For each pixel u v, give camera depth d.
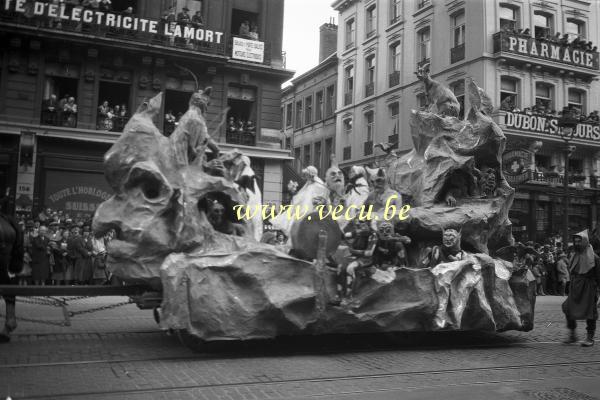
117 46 23.38
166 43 24.34
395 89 33.69
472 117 10.86
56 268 14.64
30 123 22.44
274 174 26.42
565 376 6.89
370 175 11.62
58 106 23.00
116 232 8.04
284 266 7.53
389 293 8.05
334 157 11.64
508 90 28.84
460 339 9.47
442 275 8.30
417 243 9.84
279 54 27.17
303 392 5.79
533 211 28.75
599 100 31.08
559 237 25.83
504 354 8.28
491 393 5.94
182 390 5.73
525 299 9.39
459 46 29.47
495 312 8.93
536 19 30.30
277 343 8.41
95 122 23.67
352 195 11.31
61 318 10.36
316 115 43.09
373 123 36.03
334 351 8.05
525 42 28.28
